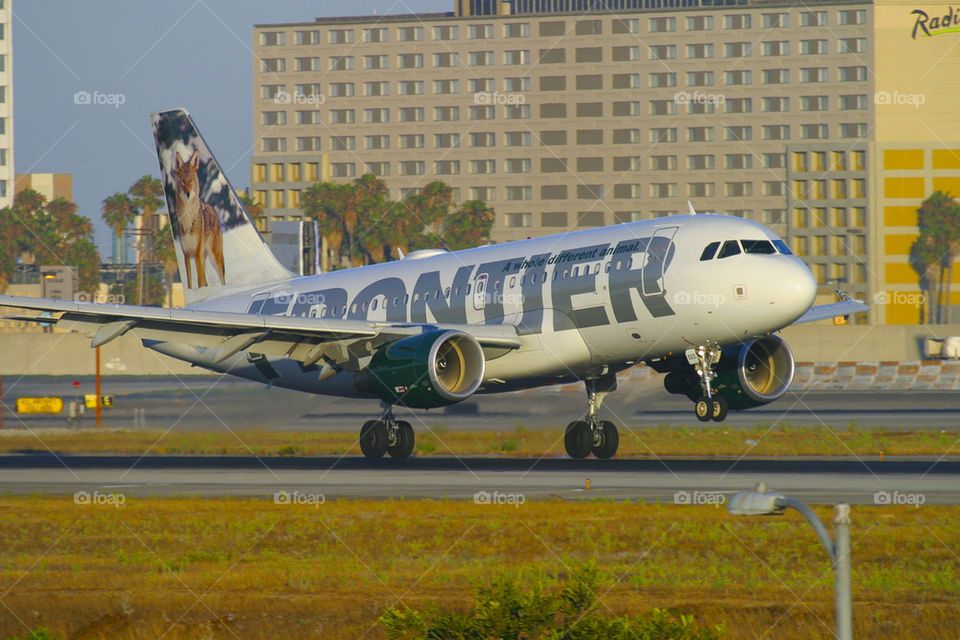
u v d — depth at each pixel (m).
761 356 122.06
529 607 43.25
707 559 64.69
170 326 116.81
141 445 140.75
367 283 136.25
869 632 50.28
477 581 45.12
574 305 114.56
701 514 77.38
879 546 67.19
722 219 110.31
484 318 122.25
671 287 107.81
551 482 97.44
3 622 55.16
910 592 55.84
